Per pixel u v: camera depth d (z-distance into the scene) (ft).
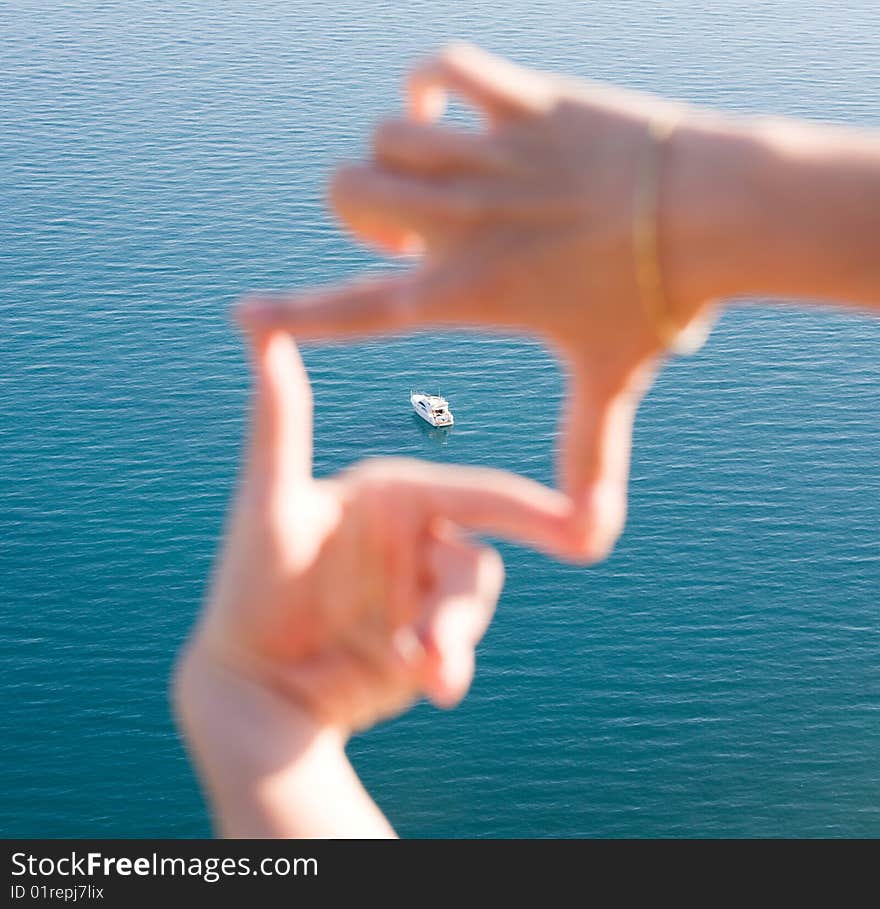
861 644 189.98
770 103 325.21
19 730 169.68
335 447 232.73
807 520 213.25
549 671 182.29
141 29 431.84
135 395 240.53
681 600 197.06
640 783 164.76
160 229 294.66
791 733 173.58
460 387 249.34
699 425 234.79
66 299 268.62
